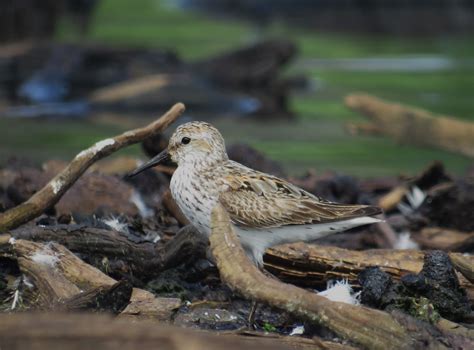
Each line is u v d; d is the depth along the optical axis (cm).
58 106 2691
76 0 3450
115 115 2602
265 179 1161
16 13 3044
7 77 2809
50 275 986
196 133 1184
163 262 1095
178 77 2752
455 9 4112
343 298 1037
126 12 4253
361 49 3700
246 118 2628
